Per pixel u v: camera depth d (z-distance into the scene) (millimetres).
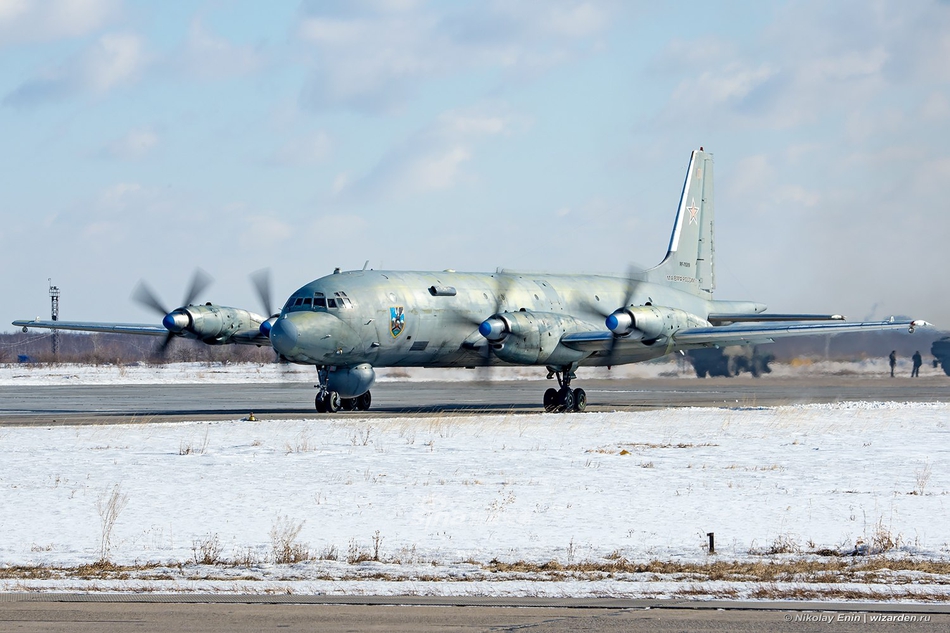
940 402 125688
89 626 27219
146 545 39906
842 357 172000
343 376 107000
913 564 36000
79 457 67312
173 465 63500
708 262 145875
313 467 62906
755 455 69875
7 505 49156
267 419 96938
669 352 121375
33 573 34781
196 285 113250
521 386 189875
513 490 54000
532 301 119625
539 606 29703
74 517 46094
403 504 49531
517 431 86750
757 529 43125
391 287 106938
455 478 58469
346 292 103438
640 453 71188
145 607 29562
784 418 100062
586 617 28297
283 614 28641
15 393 158500
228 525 44250
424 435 82688
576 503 49812
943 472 60719
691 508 48312
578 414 106438
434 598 30875
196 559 37031
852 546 39562
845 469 62344
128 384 199250
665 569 35281
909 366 173375
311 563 36406
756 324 130250
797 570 35094
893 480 57500
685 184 141625
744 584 32594
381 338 105188
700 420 98438
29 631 26641
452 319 111125
